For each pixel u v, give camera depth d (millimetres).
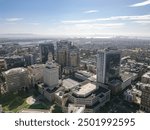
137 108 165875
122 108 167125
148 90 152500
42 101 186125
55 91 189125
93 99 164875
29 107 170375
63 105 162375
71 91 181625
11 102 183875
